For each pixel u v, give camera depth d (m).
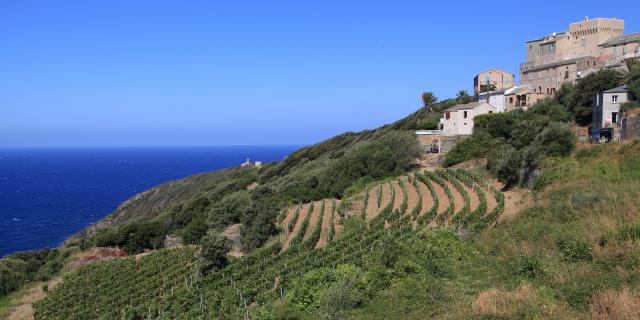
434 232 37.12
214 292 38.69
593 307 18.62
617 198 34.12
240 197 69.94
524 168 55.34
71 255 66.94
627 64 71.56
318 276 30.53
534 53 101.75
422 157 78.44
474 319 19.67
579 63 84.19
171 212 83.69
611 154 47.22
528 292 21.06
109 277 51.94
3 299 50.28
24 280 54.62
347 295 25.11
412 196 61.09
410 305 23.31
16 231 127.50
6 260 58.88
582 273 22.73
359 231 48.88
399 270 27.95
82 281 51.84
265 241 55.75
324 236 52.53
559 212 35.16
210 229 63.94
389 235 39.94
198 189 130.75
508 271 25.77
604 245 25.72
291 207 70.50
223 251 47.59
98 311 42.41
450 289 24.33
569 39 94.62
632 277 20.81
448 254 30.33
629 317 17.28
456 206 51.72
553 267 24.20
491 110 80.00
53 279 56.22
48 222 140.62
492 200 51.91
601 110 58.56
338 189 74.31
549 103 72.25
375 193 66.88
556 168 49.75
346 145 117.94
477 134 74.12
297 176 90.00
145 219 88.62
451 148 77.81
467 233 37.19
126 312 39.25
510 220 38.38
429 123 89.31
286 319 25.66
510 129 71.75
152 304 40.78
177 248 61.09
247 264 46.41
